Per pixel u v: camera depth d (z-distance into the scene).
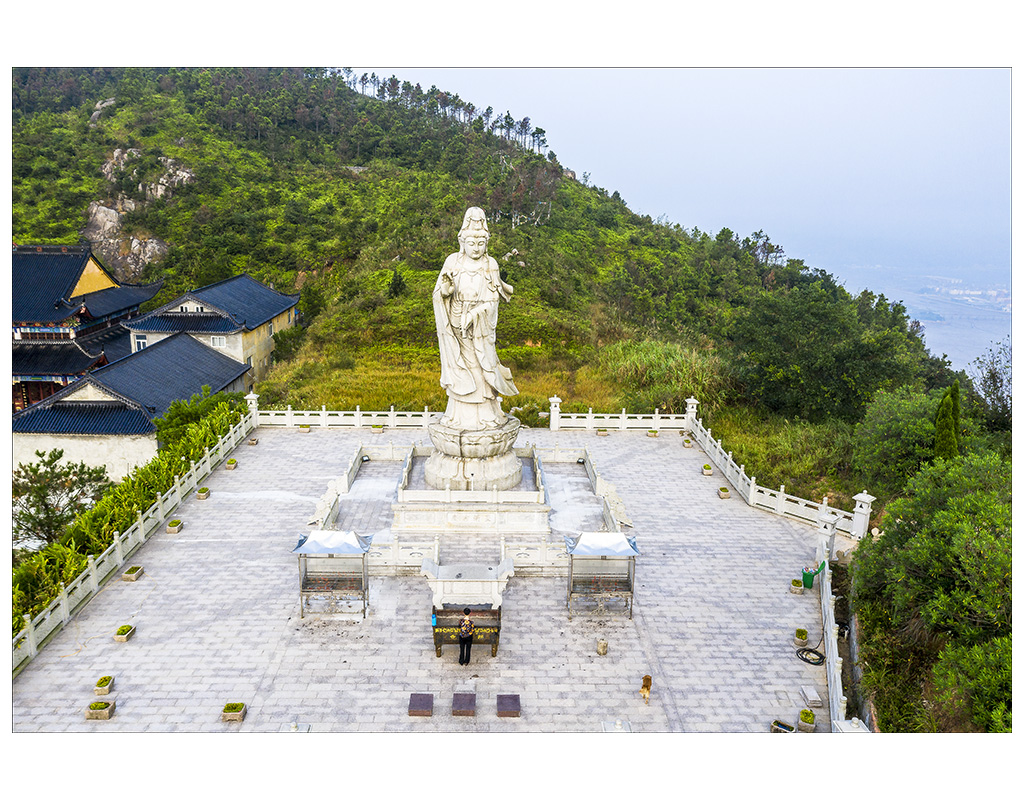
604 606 21.39
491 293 24.92
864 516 24.80
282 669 18.31
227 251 84.31
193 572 23.02
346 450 34.94
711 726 16.70
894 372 37.88
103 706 16.31
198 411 35.25
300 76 140.75
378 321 59.81
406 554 22.78
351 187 99.62
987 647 14.60
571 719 16.78
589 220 100.25
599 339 58.88
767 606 21.64
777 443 36.88
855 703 17.80
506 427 26.23
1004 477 18.41
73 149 100.31
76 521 24.64
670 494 30.09
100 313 49.59
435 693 17.53
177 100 115.94
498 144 119.06
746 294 87.69
